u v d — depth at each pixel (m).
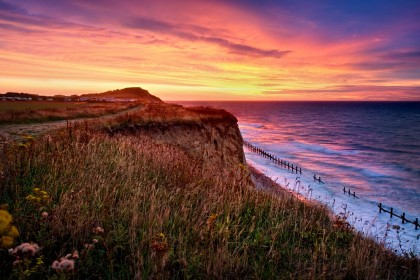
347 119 197.00
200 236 4.95
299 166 49.69
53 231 4.30
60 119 21.47
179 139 22.11
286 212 7.14
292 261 4.91
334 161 55.62
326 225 6.98
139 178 7.30
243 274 4.36
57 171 6.50
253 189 8.41
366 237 6.45
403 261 5.75
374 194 32.78
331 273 4.57
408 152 68.62
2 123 16.84
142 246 4.39
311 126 146.12
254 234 5.70
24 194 5.29
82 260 3.85
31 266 3.70
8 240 2.98
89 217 4.81
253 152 63.34
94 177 6.45
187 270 4.07
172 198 6.34
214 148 26.02
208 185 8.00
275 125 150.50
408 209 27.62
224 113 33.88
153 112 26.66
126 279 3.90
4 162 6.22
